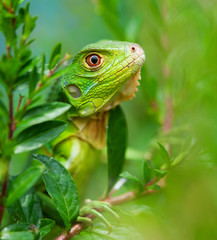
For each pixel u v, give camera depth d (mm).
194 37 576
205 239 501
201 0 587
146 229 500
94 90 545
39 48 648
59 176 464
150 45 598
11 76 427
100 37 658
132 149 576
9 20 434
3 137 432
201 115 502
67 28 671
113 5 587
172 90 566
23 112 435
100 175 584
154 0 589
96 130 564
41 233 447
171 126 565
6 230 434
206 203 501
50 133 440
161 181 504
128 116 605
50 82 440
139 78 546
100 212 502
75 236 471
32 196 467
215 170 488
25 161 564
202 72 550
